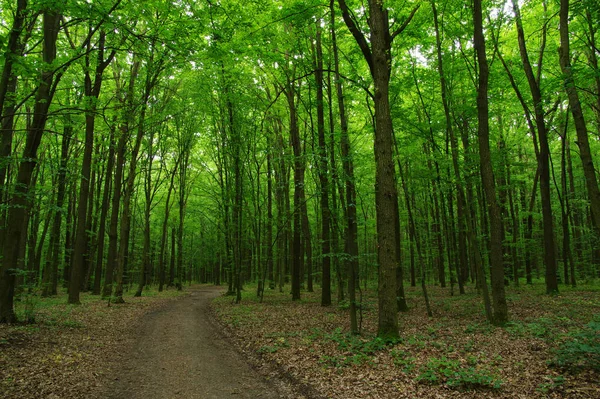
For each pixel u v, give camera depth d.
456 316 12.66
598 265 26.36
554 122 20.41
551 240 16.41
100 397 6.25
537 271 33.06
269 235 27.72
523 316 11.44
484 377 5.80
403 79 15.05
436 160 15.70
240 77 18.48
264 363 8.20
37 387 6.33
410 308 15.28
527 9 15.23
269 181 25.89
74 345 9.39
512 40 17.66
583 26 14.26
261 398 6.24
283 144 23.91
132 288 36.50
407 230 29.80
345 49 16.19
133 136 24.08
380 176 9.00
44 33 11.23
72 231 31.42
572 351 5.98
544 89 15.81
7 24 12.86
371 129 15.52
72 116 15.59
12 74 9.77
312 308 16.34
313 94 18.98
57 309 15.43
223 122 21.22
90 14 9.05
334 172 11.16
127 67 20.83
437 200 24.28
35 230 25.30
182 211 31.22
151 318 15.15
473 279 28.17
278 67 17.16
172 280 41.44
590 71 10.13
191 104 24.22
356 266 10.62
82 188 18.33
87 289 29.98
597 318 7.42
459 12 14.69
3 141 12.46
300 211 20.12
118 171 20.95
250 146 21.62
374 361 7.34
